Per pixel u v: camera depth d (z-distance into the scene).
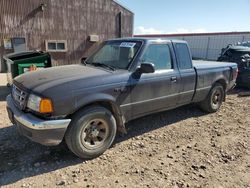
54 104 3.24
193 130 4.97
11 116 3.81
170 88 4.67
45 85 3.40
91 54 5.02
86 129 3.63
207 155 3.94
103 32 18.23
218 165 3.65
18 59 7.92
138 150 4.04
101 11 17.80
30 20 15.31
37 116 3.31
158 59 4.52
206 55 25.89
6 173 3.30
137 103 4.18
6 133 4.52
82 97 3.46
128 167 3.53
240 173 3.46
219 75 5.88
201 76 5.34
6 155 3.74
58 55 16.81
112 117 3.85
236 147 4.25
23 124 3.34
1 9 14.32
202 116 5.87
